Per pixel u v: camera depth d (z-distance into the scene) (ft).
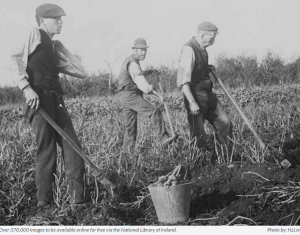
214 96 17.65
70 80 56.90
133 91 19.70
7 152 17.62
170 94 44.62
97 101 42.47
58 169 15.51
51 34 13.99
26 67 13.15
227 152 16.81
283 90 38.58
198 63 16.75
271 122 24.02
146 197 13.98
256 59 56.80
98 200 14.11
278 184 13.96
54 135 13.65
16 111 36.86
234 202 13.12
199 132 17.35
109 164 16.42
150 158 17.24
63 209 13.09
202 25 16.75
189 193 12.17
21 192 14.39
